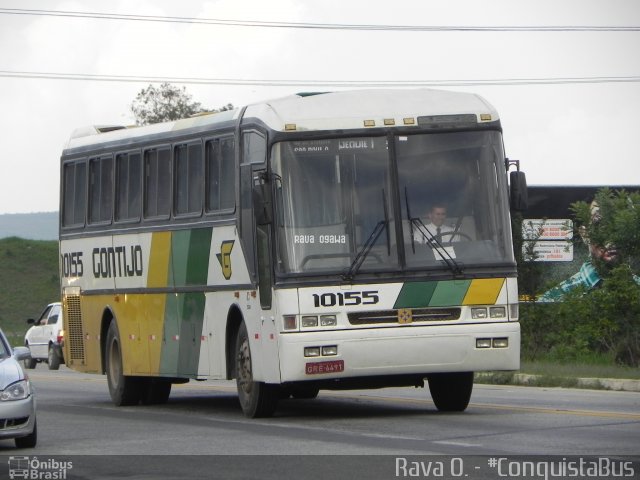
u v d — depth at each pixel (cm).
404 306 2972
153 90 12988
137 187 3834
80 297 4212
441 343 2972
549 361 5112
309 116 3034
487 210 3055
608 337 5169
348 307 2958
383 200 3012
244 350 3231
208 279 3406
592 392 4075
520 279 5450
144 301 3784
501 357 3006
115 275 3969
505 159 3097
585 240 5491
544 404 3484
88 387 5041
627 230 5328
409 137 3058
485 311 3012
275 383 3047
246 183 3120
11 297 14900
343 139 3030
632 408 3300
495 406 3412
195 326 3491
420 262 2995
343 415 3259
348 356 2941
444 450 2395
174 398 4300
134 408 3862
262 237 3020
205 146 3434
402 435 2688
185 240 3534
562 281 5562
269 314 3012
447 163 3061
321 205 2998
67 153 4306
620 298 5103
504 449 2386
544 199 6850
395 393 4209
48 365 7212
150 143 3756
